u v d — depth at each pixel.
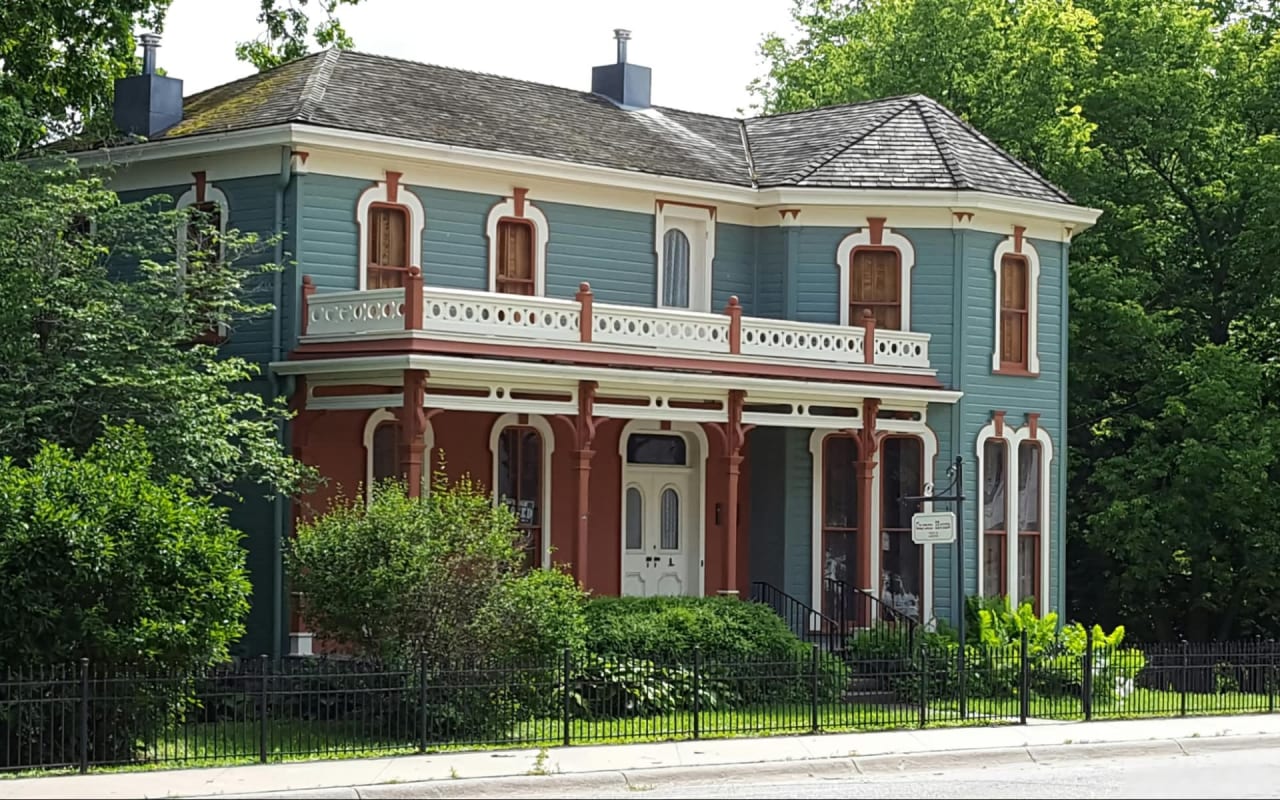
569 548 32.12
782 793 19.25
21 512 20.23
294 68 32.44
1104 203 42.09
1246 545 39.97
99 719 20.30
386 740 22.58
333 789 18.44
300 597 25.19
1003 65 42.84
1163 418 41.03
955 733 24.28
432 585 23.81
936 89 43.84
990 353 34.91
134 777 18.98
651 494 33.44
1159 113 43.72
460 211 31.23
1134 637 43.94
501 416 31.41
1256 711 28.59
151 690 20.55
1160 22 44.53
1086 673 26.86
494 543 24.50
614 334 29.88
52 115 34.72
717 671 25.83
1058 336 36.19
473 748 21.81
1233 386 40.50
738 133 37.91
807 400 31.95
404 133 30.28
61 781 18.62
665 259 33.81
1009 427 35.16
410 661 23.22
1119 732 24.94
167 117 31.78
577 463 29.09
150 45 32.47
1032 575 35.78
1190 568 41.22
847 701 28.09
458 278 31.14
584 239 32.69
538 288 31.95
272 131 29.11
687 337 30.72
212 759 20.55
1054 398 36.00
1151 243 43.19
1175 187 44.38
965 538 34.34
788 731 24.06
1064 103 43.06
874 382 32.78
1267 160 41.66
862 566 32.72
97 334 25.91
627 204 33.28
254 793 18.12
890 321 34.41
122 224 27.73
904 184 34.22
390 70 32.62
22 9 34.28
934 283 34.41
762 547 34.03
